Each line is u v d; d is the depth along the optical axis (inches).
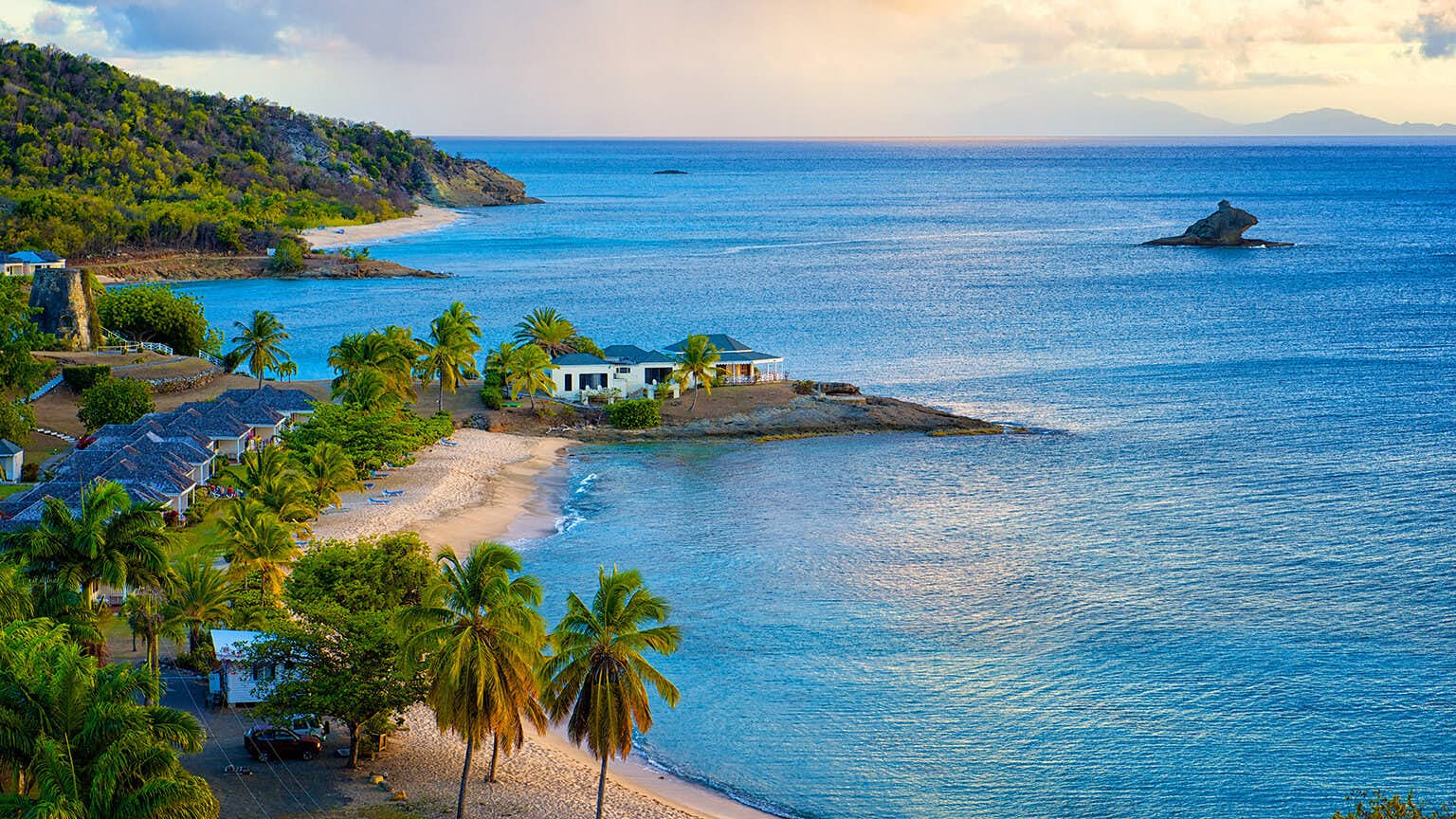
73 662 1823.3
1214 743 2610.7
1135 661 3024.1
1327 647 3095.5
